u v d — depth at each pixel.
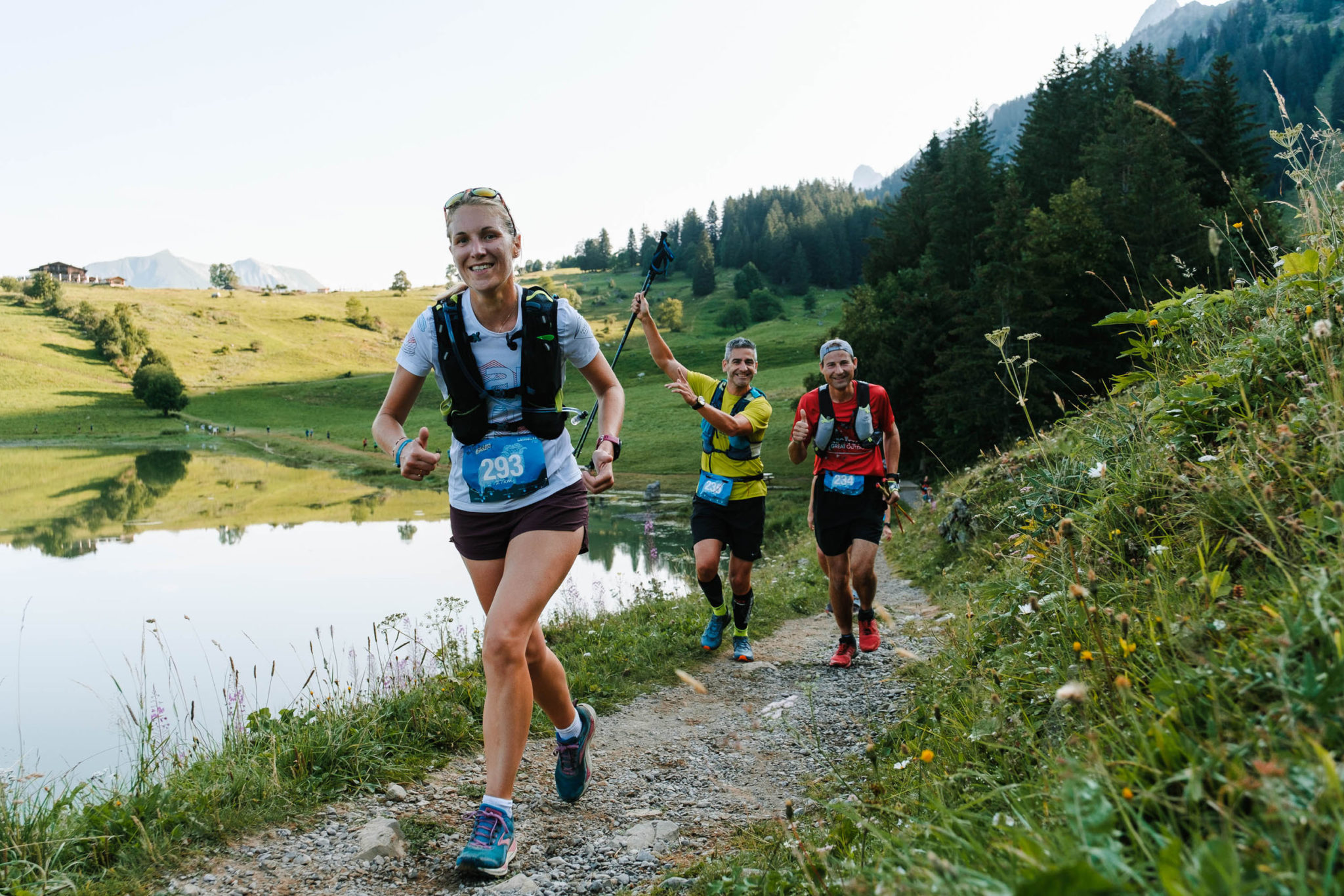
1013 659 2.81
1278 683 1.46
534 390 2.62
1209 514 2.40
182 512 37.59
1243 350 3.03
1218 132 42.69
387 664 4.39
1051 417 31.22
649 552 21.25
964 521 8.52
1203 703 1.63
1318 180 3.43
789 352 99.44
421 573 19.38
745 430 5.40
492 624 2.53
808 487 36.97
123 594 17.80
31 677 10.30
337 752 3.27
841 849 2.21
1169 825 1.39
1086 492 3.48
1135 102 3.11
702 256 171.75
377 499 42.53
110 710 8.22
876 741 3.34
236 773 2.96
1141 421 3.38
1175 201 31.70
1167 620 2.02
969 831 1.72
